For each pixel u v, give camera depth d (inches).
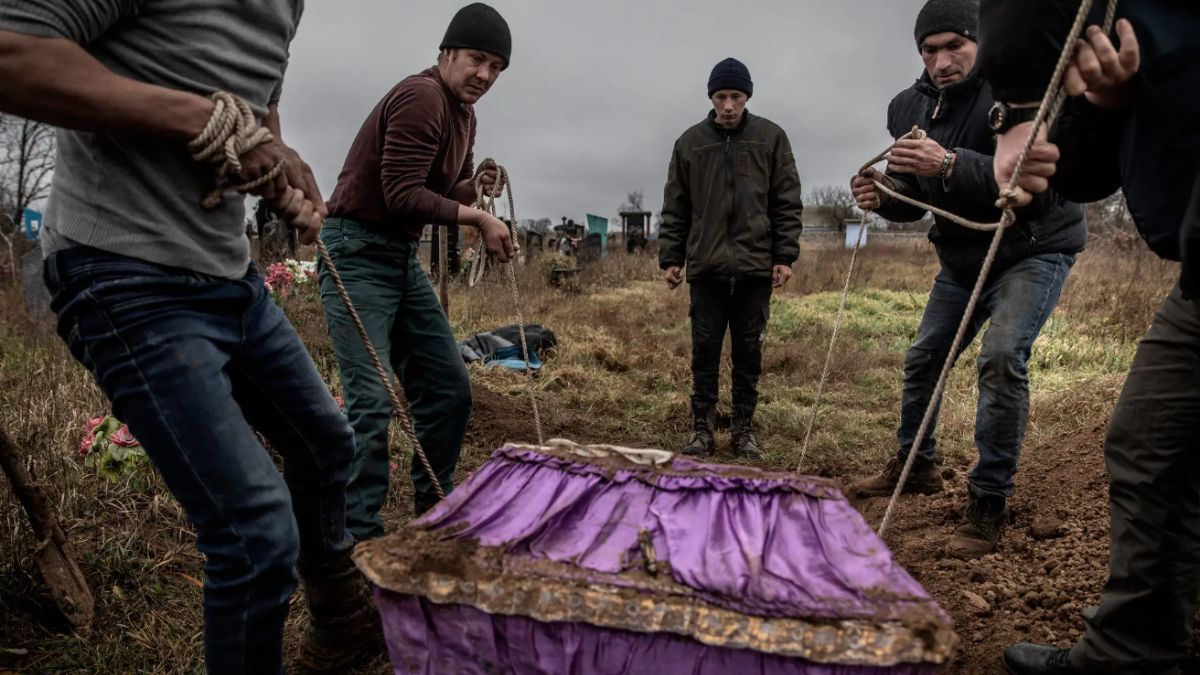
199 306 61.5
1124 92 63.7
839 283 550.6
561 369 251.8
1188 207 57.7
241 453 60.9
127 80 53.4
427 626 51.9
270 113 72.0
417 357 110.3
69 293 58.4
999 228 64.4
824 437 190.2
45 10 49.1
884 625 46.4
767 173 174.2
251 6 60.9
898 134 134.9
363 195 103.0
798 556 53.7
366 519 102.2
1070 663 79.2
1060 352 264.7
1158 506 70.4
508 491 60.9
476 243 467.2
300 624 97.8
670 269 185.9
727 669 48.1
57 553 92.8
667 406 219.8
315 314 260.2
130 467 124.2
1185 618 72.2
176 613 98.4
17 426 135.5
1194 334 66.7
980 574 107.2
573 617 49.1
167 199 58.9
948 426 187.2
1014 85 64.6
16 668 85.1
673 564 52.0
